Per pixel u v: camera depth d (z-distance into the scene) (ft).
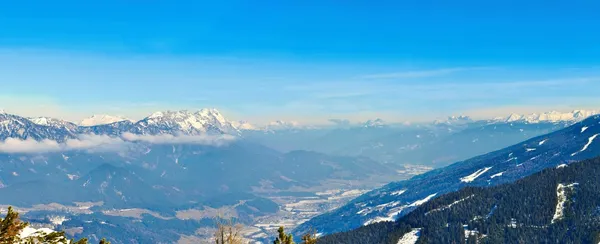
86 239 204.85
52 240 199.11
